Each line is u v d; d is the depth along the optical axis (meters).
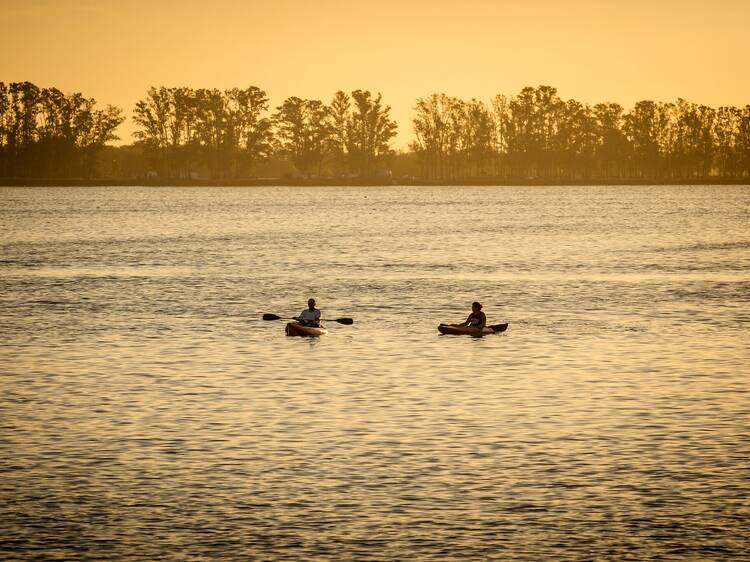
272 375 128.38
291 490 84.94
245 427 102.94
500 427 102.81
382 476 88.12
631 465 90.81
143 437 99.38
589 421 104.94
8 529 77.25
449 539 75.56
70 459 92.56
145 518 79.38
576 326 166.62
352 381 124.62
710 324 167.88
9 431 101.38
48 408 110.56
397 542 75.06
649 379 125.31
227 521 78.75
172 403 112.94
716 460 92.12
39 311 184.75
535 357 140.12
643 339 154.00
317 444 97.00
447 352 144.00
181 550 73.81
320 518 79.31
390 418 106.44
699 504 81.75
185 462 91.75
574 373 129.25
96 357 139.88
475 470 89.62
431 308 189.00
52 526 77.81
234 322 171.88
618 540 75.38
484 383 123.50
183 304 194.50
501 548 74.06
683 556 72.81
